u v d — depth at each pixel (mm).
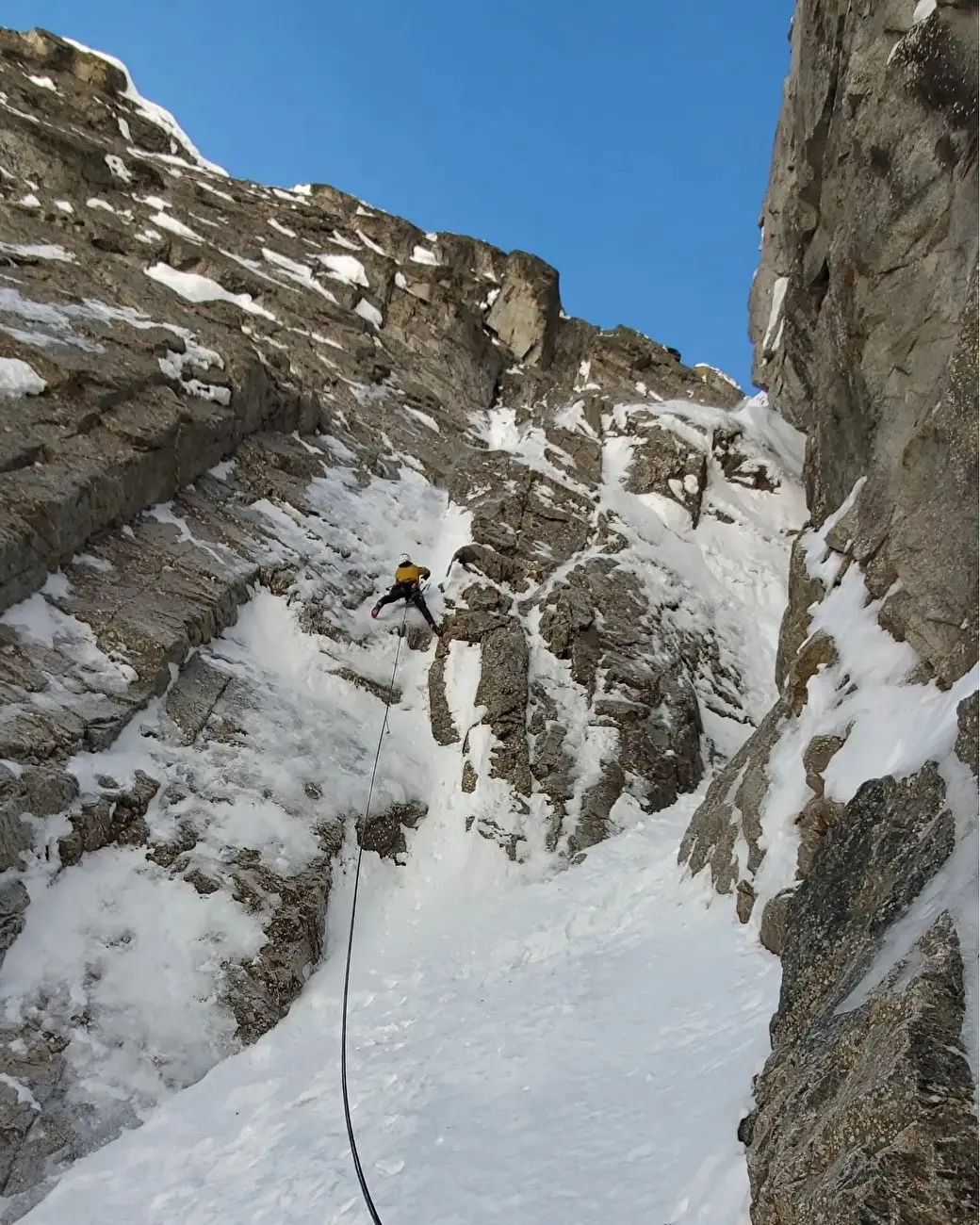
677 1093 4898
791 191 12102
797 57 13492
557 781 11125
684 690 13047
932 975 3041
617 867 9906
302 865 8977
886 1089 2758
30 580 9695
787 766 7199
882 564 7195
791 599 9609
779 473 19016
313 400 16812
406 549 14938
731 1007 5691
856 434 9156
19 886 7367
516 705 11711
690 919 7598
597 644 13227
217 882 8375
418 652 12781
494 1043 6523
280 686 11055
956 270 6883
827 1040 3529
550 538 15547
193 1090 6961
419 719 11875
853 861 4551
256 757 9781
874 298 8102
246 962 7953
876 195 7957
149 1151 6242
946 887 3518
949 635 5766
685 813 11234
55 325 13062
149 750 9172
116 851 8211
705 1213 3633
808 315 12758
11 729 8117
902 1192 2514
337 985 8242
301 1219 4984
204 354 14578
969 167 6727
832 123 9852
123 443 11727
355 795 10125
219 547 12242
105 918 7695
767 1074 4031
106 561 10836
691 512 17438
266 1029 7684
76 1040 6855
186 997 7504
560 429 19250
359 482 16203
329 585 12977
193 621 10555
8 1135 6133
